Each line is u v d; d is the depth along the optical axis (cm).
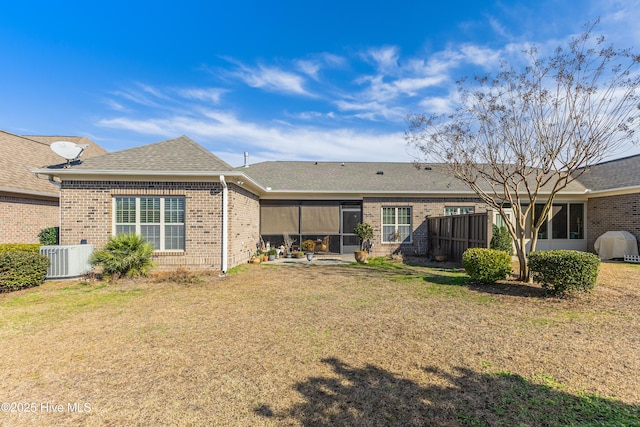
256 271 1116
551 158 812
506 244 1250
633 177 1433
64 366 392
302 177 1706
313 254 1528
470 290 793
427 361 401
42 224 1393
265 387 342
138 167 1039
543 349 434
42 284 865
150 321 566
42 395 328
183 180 1055
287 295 760
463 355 418
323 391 333
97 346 454
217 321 566
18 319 575
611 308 620
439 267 1212
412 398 318
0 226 1212
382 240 1598
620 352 422
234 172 1031
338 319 575
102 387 344
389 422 281
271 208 1628
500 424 277
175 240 1063
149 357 418
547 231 1596
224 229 1062
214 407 307
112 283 874
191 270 1051
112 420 287
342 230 1656
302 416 291
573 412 292
